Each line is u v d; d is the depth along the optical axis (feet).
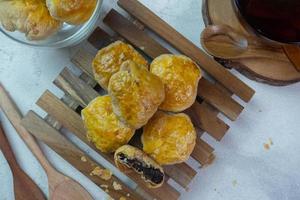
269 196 1.66
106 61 1.45
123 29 1.60
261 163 1.66
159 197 1.59
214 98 1.61
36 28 1.40
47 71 1.65
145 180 1.46
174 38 1.61
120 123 1.44
